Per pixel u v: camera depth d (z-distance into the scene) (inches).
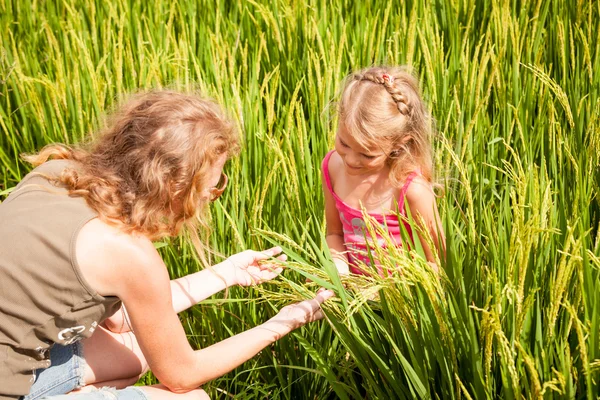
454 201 120.4
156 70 148.7
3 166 149.5
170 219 86.7
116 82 150.4
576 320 69.6
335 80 141.0
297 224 115.3
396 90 102.4
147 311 83.7
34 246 79.9
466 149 126.6
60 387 90.7
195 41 173.8
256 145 125.5
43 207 82.3
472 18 167.9
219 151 85.2
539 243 90.3
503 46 144.5
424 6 169.6
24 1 196.1
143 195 81.5
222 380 108.9
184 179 82.0
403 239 97.8
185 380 89.0
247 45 166.2
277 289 109.6
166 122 81.7
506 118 133.6
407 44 150.3
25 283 79.7
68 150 92.4
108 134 85.9
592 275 85.6
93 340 99.0
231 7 187.0
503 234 96.6
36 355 84.1
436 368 89.1
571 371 80.4
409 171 106.0
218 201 114.2
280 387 107.7
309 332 106.2
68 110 148.1
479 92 134.6
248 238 115.4
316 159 125.5
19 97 157.4
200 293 102.5
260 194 119.2
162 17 183.3
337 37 169.5
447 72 146.3
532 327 85.0
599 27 149.4
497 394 86.3
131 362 100.2
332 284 95.6
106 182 81.8
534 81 141.0
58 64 152.0
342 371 98.3
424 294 86.0
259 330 93.2
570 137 127.0
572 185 114.8
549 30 159.9
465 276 91.8
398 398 91.4
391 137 101.7
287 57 161.8
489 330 73.3
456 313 84.2
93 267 80.4
